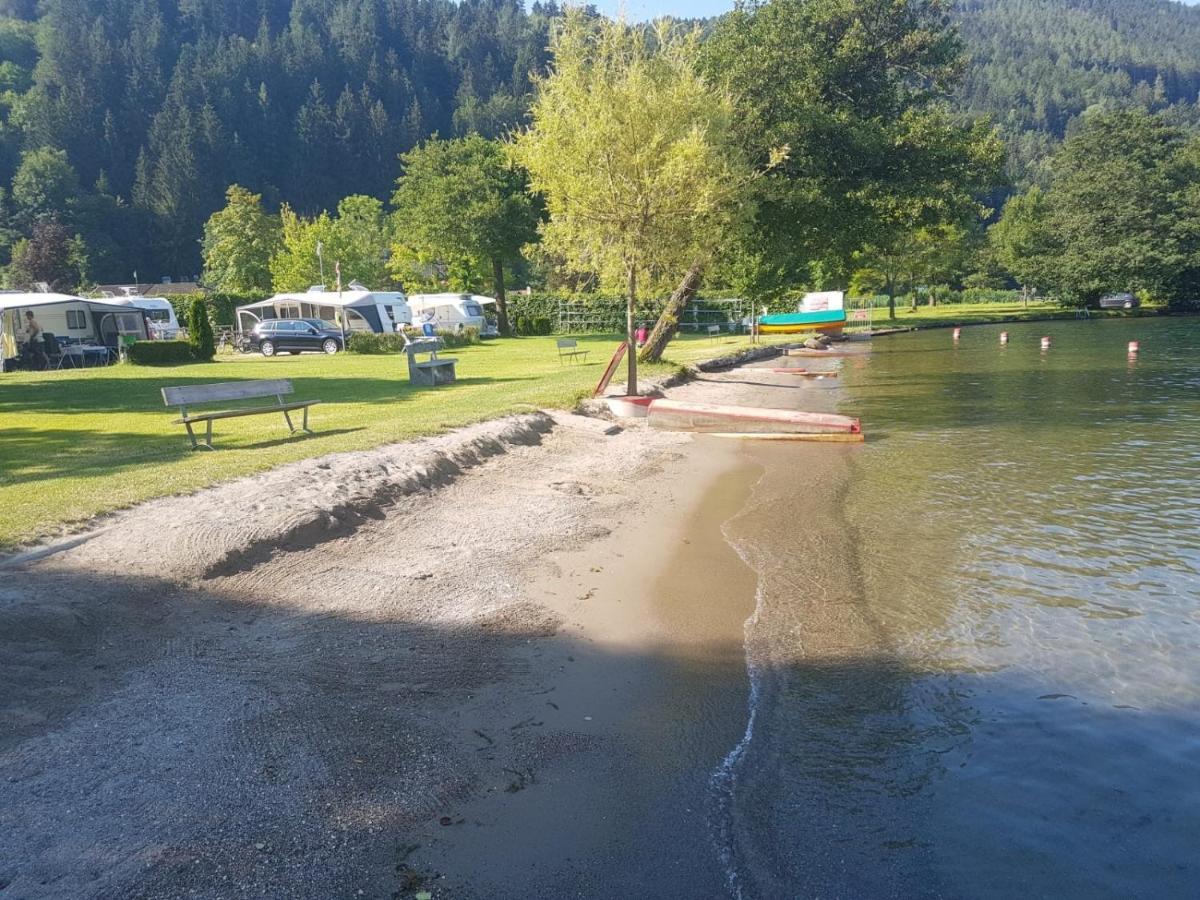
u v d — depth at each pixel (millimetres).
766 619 7078
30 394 21531
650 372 25312
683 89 18578
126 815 4207
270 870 3861
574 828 4258
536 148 18484
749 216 20078
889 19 25953
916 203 24828
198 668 5824
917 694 5699
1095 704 5531
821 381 26953
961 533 9523
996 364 31828
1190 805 4453
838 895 3781
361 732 5125
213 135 126625
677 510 10922
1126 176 70375
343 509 9141
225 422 15688
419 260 68812
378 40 185000
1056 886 3844
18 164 121438
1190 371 27469
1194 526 9594
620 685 5887
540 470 12906
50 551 7254
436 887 3801
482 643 6520
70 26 146250
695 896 3768
